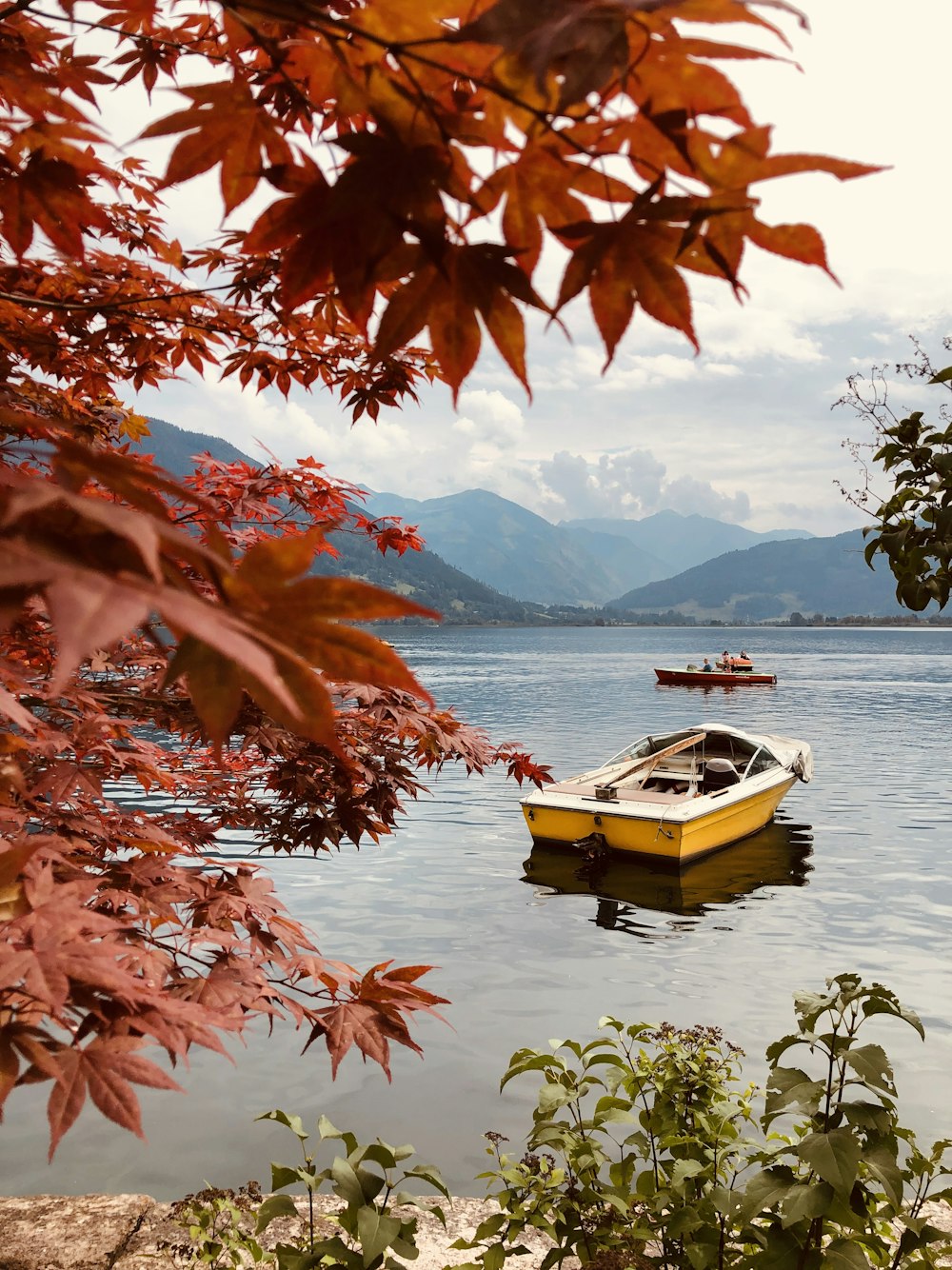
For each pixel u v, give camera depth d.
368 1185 2.82
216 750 0.58
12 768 1.30
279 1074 8.09
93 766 2.73
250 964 1.92
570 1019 9.52
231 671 0.58
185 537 0.48
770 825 19.19
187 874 2.19
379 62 0.71
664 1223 2.96
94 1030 1.12
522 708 44.84
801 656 121.81
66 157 1.12
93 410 3.33
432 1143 6.92
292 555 0.55
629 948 11.91
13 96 1.09
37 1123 7.21
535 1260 3.86
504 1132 7.11
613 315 0.76
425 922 12.96
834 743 33.31
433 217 0.74
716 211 0.69
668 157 0.68
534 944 12.00
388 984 2.06
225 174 0.80
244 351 2.96
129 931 1.89
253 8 0.72
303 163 0.75
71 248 1.21
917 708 46.50
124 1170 6.53
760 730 36.84
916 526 2.70
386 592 0.55
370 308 0.80
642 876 15.45
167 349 2.99
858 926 12.85
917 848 17.30
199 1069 8.18
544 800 16.50
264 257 2.54
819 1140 2.53
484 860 16.66
